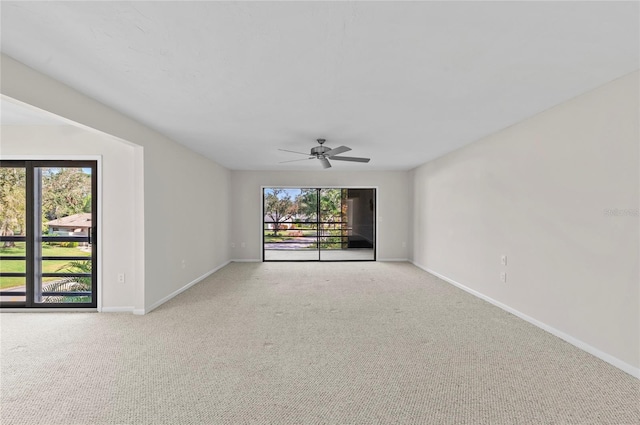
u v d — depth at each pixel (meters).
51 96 2.44
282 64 2.22
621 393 2.18
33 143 3.90
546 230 3.25
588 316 2.78
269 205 7.95
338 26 1.76
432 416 1.95
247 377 2.40
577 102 2.85
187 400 2.11
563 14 1.65
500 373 2.45
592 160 2.72
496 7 1.59
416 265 7.14
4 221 3.96
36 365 2.59
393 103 3.01
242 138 4.40
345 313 3.86
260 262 7.54
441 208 5.81
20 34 1.84
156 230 4.12
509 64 2.23
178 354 2.77
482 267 4.45
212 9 1.60
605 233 2.61
